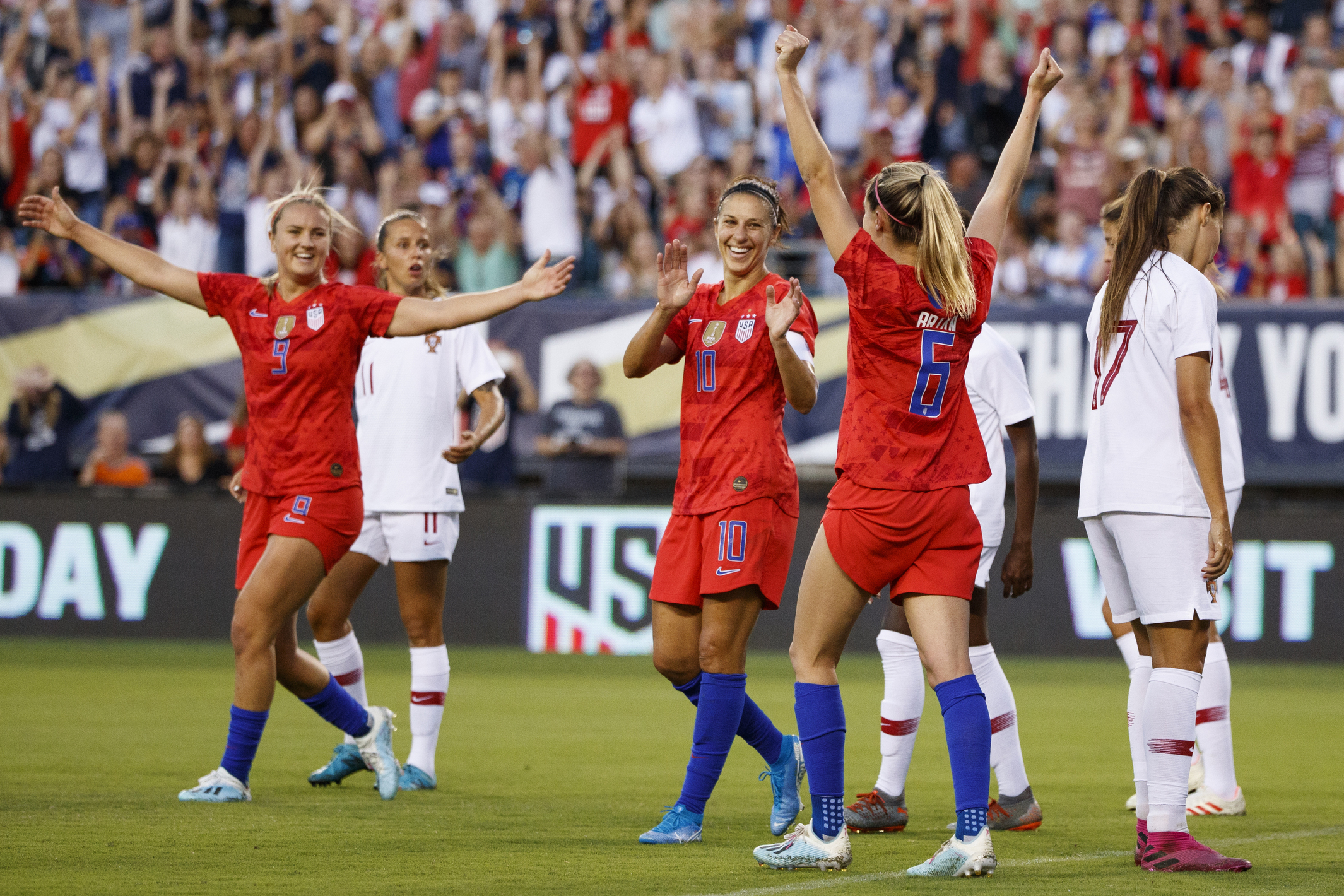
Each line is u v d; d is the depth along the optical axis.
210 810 17.33
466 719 28.95
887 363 13.52
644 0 58.75
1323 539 41.81
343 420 17.97
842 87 56.47
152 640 44.78
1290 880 13.57
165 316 46.84
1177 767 14.32
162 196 54.91
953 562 13.56
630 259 52.47
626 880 13.29
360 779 20.62
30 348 46.94
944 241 13.20
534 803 18.48
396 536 20.20
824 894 12.62
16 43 59.47
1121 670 40.47
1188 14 56.91
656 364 16.08
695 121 56.44
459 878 13.33
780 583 15.75
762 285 15.89
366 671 37.75
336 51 58.25
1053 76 14.62
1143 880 13.48
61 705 29.80
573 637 43.75
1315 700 34.16
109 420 46.56
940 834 16.77
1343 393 42.28
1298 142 50.28
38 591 45.31
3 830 15.71
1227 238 48.84
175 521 45.00
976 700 13.45
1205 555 14.52
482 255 51.38
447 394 20.73
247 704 18.06
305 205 17.78
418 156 54.97
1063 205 51.59
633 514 43.56
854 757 23.55
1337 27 57.81
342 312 17.55
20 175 56.06
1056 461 43.34
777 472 15.58
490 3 61.34
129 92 56.94
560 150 53.84
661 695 33.84
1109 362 14.97
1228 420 18.83
